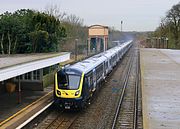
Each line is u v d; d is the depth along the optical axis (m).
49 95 23.86
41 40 30.86
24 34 31.39
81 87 20.09
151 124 16.86
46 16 31.77
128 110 21.25
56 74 20.44
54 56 23.97
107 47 71.19
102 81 29.97
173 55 67.88
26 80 25.55
